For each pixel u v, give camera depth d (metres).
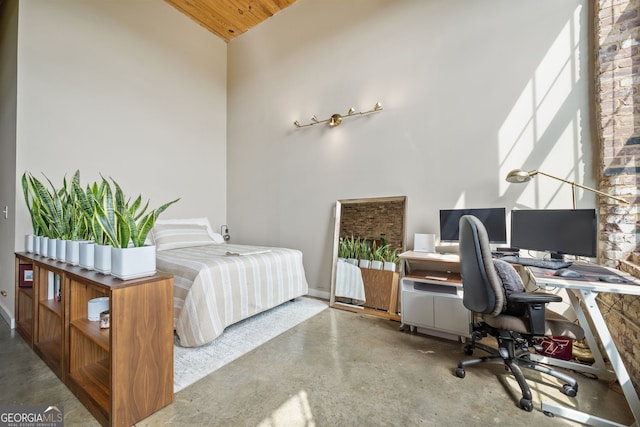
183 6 3.86
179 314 2.16
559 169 2.28
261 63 4.18
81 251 1.72
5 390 1.59
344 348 2.16
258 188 4.18
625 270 1.80
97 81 3.09
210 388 1.64
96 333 1.53
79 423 1.36
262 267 2.73
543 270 1.71
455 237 2.53
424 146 2.87
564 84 2.27
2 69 2.91
